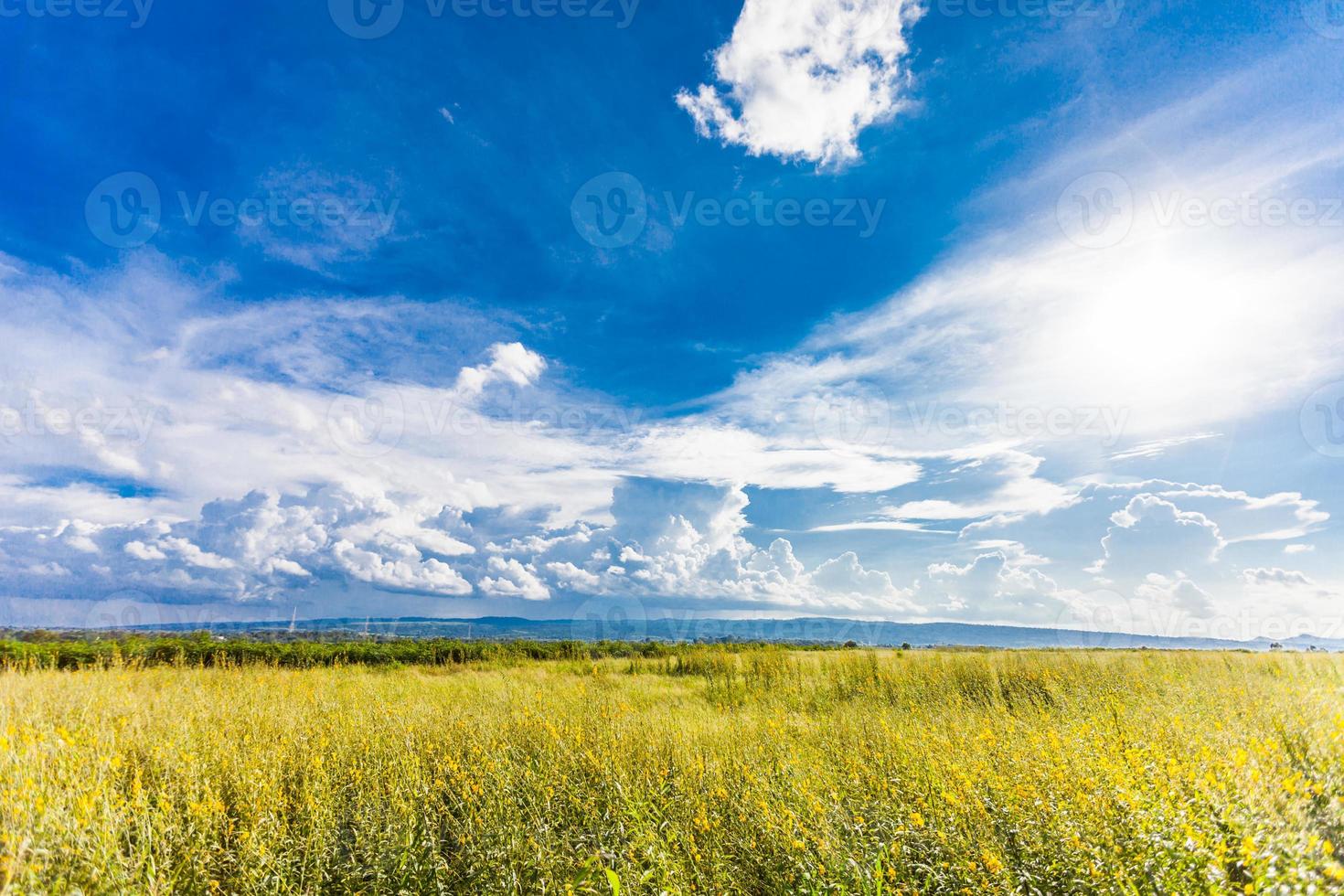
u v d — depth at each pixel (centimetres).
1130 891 281
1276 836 280
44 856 310
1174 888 276
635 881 356
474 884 386
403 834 413
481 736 621
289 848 396
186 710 644
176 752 491
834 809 421
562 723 655
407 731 615
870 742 584
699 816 421
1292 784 313
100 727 520
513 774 518
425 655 1609
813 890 336
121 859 329
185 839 380
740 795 473
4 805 322
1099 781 380
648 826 407
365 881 387
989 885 314
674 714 790
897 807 431
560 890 364
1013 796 389
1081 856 317
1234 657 1199
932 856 359
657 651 1847
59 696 609
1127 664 1145
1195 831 287
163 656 1019
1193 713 586
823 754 562
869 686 1116
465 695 910
